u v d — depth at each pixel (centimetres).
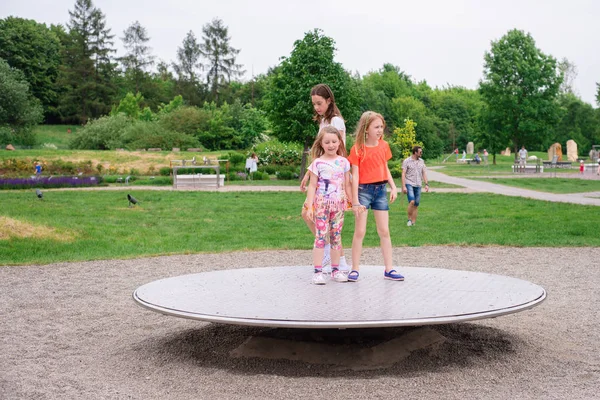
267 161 4250
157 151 5147
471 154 8931
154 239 1259
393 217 1650
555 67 6169
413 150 1450
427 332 537
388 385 424
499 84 6094
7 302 716
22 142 6656
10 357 502
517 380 436
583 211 1747
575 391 409
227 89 11038
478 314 436
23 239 1184
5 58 9350
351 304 466
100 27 10006
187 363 489
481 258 1005
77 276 879
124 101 8394
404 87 11631
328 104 631
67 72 9762
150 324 622
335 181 566
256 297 498
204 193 2509
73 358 502
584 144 8588
